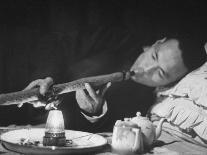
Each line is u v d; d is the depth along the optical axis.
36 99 1.42
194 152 1.36
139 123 1.33
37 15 1.76
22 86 1.77
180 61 1.74
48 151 1.13
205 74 1.62
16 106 1.78
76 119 1.79
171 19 1.81
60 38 1.77
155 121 1.71
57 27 1.78
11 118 1.78
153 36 1.81
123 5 1.80
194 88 1.58
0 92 1.75
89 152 1.24
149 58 1.77
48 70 1.77
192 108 1.55
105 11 1.79
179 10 1.82
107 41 1.80
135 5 1.80
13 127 1.64
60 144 1.22
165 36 1.80
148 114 1.78
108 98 1.80
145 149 1.33
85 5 1.78
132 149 1.23
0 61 1.75
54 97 1.45
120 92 1.80
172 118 1.60
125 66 1.79
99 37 1.79
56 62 1.77
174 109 1.61
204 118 1.50
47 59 1.77
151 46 1.79
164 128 1.67
